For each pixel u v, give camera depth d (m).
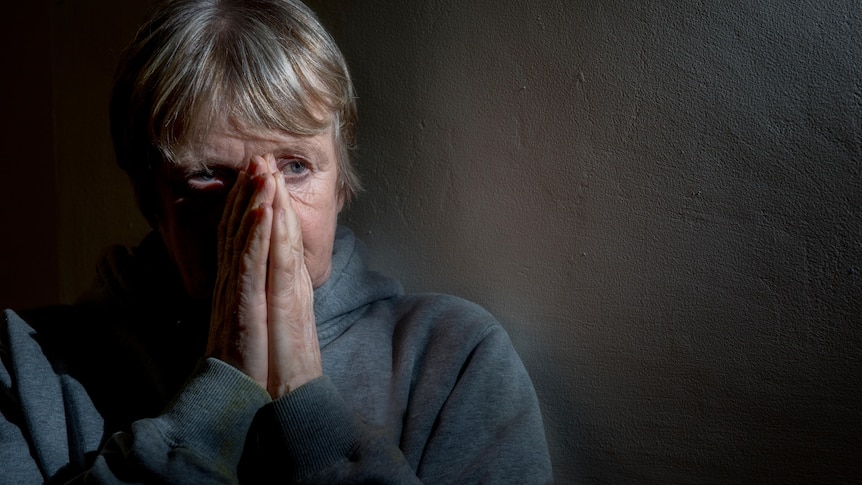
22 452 0.91
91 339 1.01
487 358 0.95
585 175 0.98
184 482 0.77
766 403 0.90
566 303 1.02
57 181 1.35
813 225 0.86
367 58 1.13
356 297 1.01
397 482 0.79
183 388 0.83
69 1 1.30
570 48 0.98
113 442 0.82
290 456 0.81
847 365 0.85
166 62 0.86
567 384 1.02
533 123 1.01
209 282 0.93
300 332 0.85
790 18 0.84
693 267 0.93
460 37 1.05
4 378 0.94
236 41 0.86
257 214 0.82
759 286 0.89
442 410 0.92
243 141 0.86
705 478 0.94
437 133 1.09
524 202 1.03
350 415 0.83
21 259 1.44
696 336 0.93
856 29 0.81
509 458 0.87
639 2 0.93
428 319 1.01
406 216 1.13
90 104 1.31
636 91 0.94
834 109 0.83
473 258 1.08
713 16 0.88
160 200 0.94
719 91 0.89
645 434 0.97
